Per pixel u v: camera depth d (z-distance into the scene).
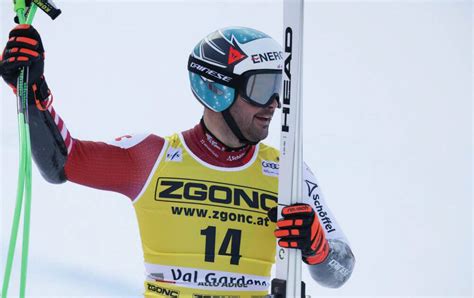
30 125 10.44
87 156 10.97
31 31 10.04
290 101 10.16
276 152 11.77
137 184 11.20
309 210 10.07
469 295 18.00
